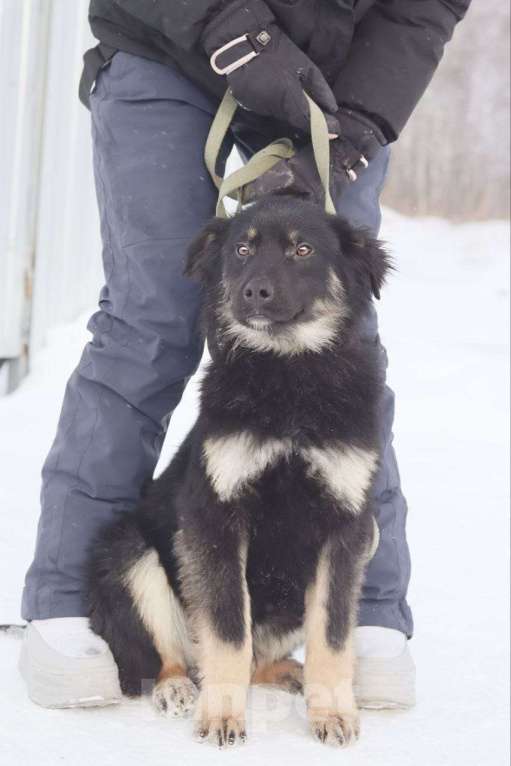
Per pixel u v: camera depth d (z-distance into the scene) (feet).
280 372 12.62
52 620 12.84
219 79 13.15
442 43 13.69
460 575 18.54
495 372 28.81
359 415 12.62
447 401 26.71
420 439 24.53
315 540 12.73
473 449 24.23
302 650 15.23
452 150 58.39
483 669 15.15
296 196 13.56
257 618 13.35
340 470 12.40
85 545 13.25
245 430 12.39
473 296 38.86
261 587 13.12
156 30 13.09
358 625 13.53
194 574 12.37
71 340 26.81
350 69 13.46
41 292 25.80
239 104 13.07
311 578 12.78
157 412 13.64
